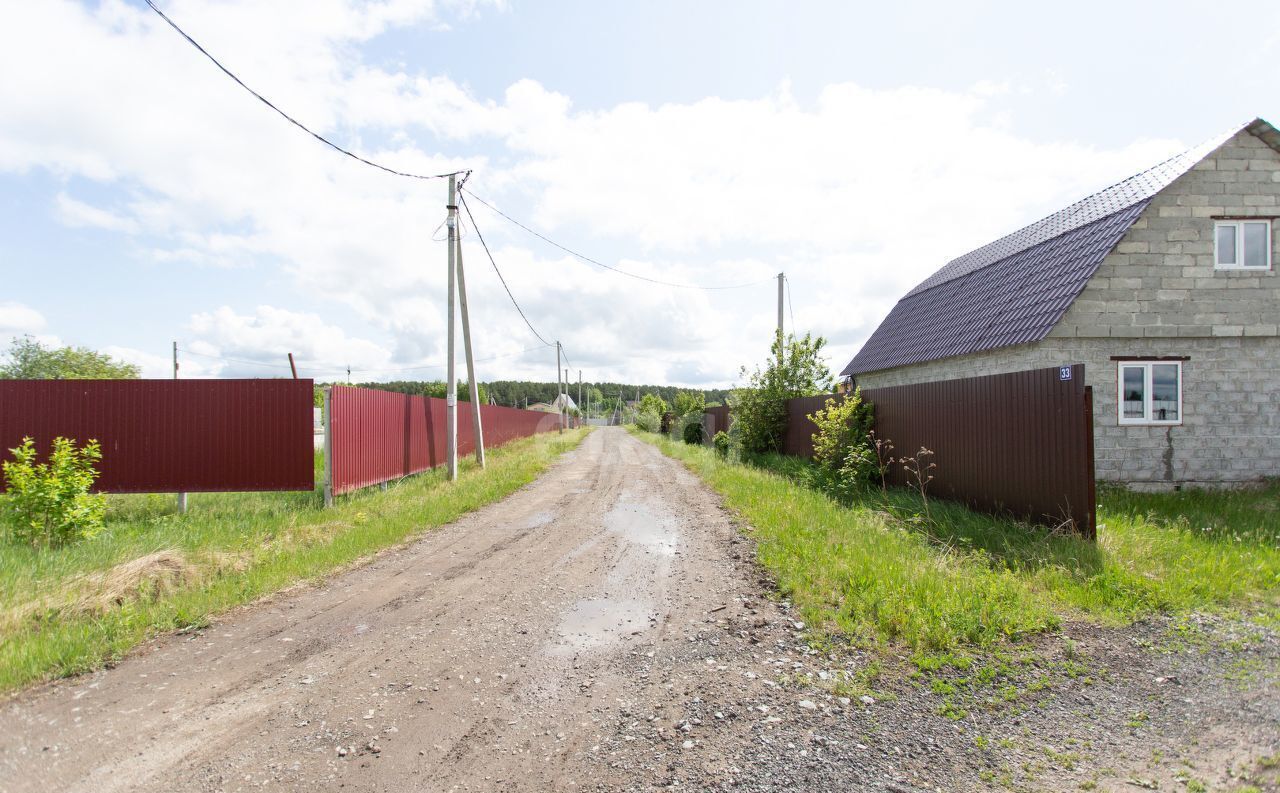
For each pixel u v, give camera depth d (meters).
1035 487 7.17
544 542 7.65
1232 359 10.85
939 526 7.41
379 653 4.23
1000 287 14.09
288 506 9.33
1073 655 3.93
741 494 10.31
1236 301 10.92
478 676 3.85
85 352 29.20
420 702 3.52
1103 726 3.13
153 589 5.44
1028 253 14.16
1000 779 2.72
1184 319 10.88
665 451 24.02
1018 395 7.53
